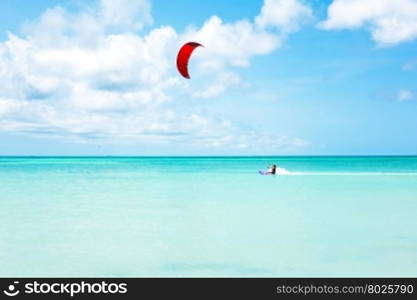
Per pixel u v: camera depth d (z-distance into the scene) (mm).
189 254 9195
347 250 9422
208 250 9484
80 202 16844
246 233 11086
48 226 12047
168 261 8750
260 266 8414
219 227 11836
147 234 11016
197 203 16453
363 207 15336
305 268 8297
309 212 14242
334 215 13641
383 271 8117
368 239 10352
